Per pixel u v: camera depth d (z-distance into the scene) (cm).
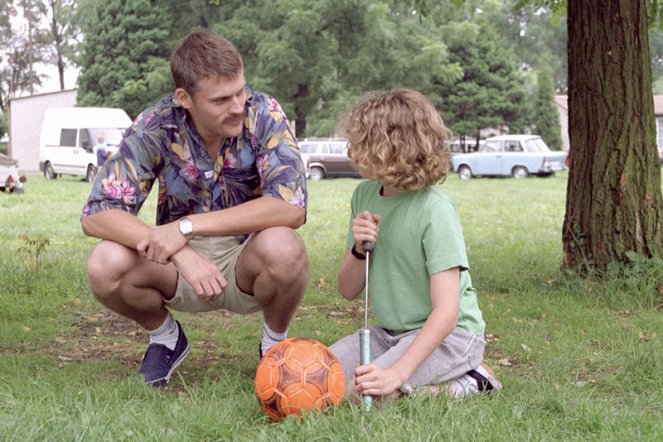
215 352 501
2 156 2048
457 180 2808
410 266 358
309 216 1489
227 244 405
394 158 343
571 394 371
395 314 365
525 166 2888
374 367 327
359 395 333
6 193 2041
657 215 700
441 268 344
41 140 2861
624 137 701
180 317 602
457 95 3838
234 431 317
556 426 326
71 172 2733
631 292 661
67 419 312
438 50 3247
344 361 371
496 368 456
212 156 392
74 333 561
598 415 332
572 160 727
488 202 1820
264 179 390
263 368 331
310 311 643
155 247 372
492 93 3866
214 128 371
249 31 3272
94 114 2747
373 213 368
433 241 347
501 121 3909
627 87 700
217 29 3306
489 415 322
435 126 348
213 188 396
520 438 303
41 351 505
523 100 3972
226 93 361
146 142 387
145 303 396
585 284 688
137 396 367
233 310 424
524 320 594
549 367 453
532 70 6438
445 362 356
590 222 711
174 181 395
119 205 387
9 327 563
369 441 297
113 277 383
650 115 707
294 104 3381
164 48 3684
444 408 334
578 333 539
